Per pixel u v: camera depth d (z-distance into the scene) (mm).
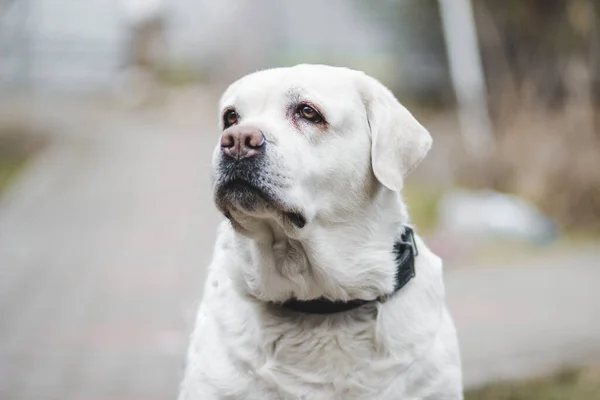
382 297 4699
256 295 4730
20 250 13883
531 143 16484
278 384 4586
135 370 8672
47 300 11227
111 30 39500
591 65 17203
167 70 39625
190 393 4738
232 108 4938
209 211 17047
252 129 4516
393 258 4777
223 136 4547
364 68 34625
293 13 39438
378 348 4637
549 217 15570
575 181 15672
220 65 40906
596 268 12727
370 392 4613
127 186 19312
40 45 37688
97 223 15922
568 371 8031
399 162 4859
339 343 4617
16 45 36594
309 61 37438
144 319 10375
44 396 8000
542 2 18641
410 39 29703
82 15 38875
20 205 17422
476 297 11117
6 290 11664
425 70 30109
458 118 23312
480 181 16781
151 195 18438
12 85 36688
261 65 39250
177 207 17344
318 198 4676
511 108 17703
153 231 15352
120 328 10039
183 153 23562
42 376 8516
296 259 4668
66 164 21844
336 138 4750
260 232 4641
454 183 17359
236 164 4512
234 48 40531
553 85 17453
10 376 8500
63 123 28875
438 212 15242
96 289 11734
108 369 8711
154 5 40281
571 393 7504
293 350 4637
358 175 4785
